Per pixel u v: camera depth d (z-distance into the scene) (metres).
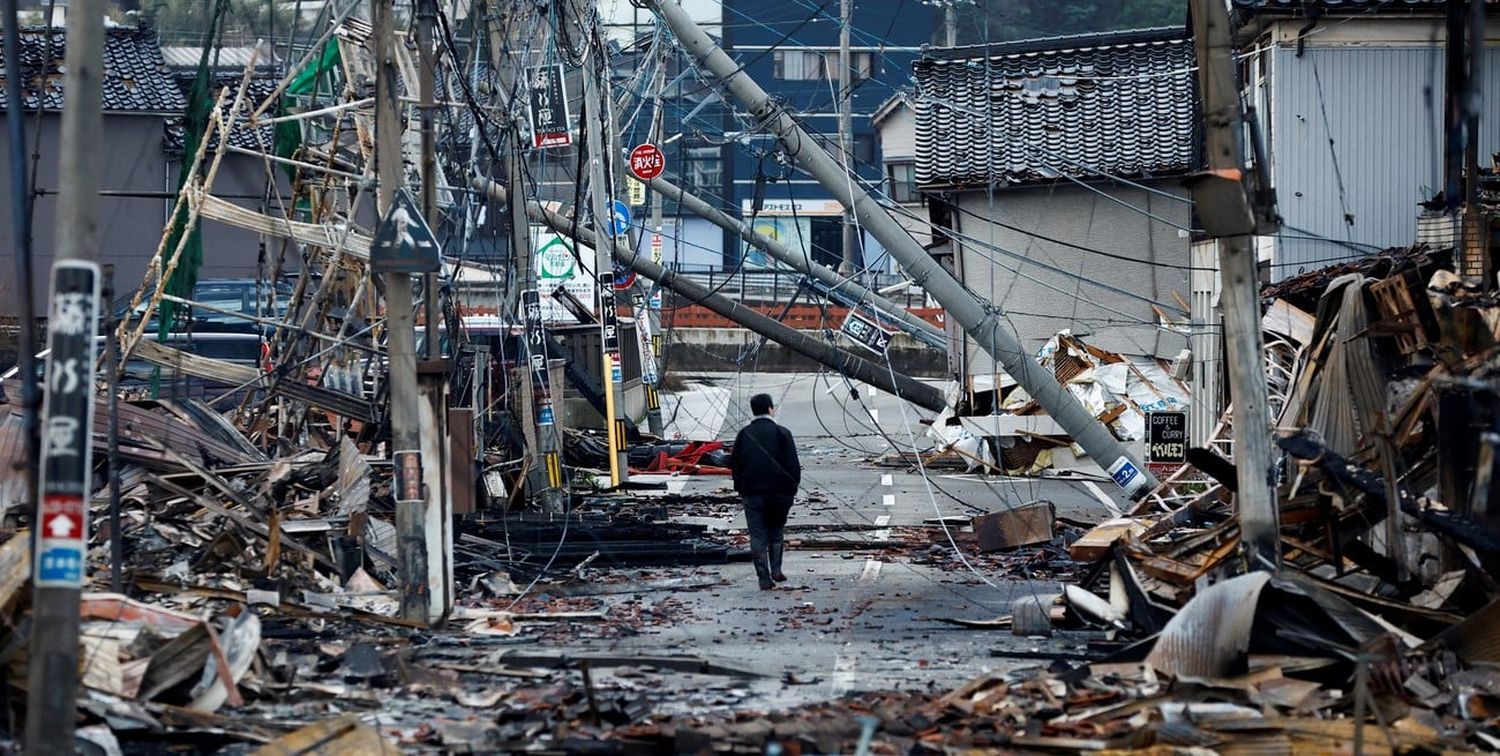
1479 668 22.83
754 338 139.38
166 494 40.06
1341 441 31.91
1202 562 30.48
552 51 64.25
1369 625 23.20
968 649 28.39
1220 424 50.47
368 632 29.73
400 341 30.88
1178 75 81.00
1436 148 55.00
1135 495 50.31
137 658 22.25
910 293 140.75
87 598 24.14
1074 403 49.62
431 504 31.45
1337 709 20.75
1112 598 30.36
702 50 46.88
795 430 96.94
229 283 82.94
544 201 80.69
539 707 22.12
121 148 95.31
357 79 54.12
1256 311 28.67
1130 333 80.38
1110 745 18.84
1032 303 81.75
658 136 86.62
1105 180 80.06
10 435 41.53
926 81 85.50
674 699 23.06
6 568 21.20
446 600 31.62
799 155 47.56
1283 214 55.31
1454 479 28.45
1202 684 21.38
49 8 40.28
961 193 81.62
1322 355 33.62
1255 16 54.62
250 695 22.92
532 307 57.09
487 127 58.31
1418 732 18.98
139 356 50.59
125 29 100.50
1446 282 30.91
